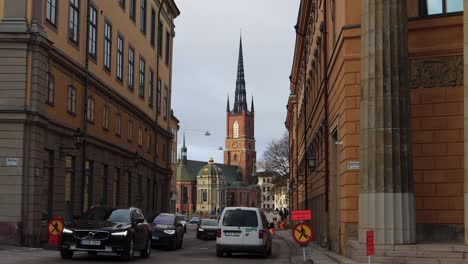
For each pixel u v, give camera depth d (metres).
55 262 17.08
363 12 16.80
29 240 23.86
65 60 28.34
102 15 35.78
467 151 15.60
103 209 20.08
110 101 37.50
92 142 33.09
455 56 17.44
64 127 28.28
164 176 57.53
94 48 34.12
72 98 29.97
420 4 17.98
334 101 22.23
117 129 39.31
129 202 42.69
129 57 43.06
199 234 42.25
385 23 16.30
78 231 18.11
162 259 20.59
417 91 17.55
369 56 16.42
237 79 197.50
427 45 17.56
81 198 30.72
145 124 48.41
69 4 29.56
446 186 17.22
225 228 22.45
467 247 15.28
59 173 27.83
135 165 41.31
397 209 15.74
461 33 17.44
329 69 23.92
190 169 178.25
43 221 26.00
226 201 174.75
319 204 31.12
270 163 96.38
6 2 24.56
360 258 15.81
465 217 15.64
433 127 17.41
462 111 17.30
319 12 29.66
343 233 19.19
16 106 24.20
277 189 112.19
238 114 195.50
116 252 18.20
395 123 15.99
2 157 23.94
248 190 184.62
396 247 15.51
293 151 69.19
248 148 195.12
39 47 24.83
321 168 28.97
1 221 23.67
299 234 16.95
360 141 16.73
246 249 22.20
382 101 16.06
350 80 18.70
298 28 44.16
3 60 24.44
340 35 19.38
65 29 28.91
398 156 15.89
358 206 18.41
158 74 53.69
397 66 16.16
